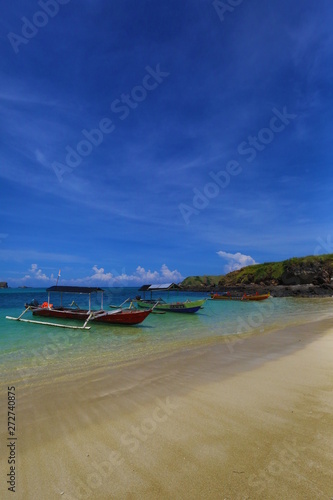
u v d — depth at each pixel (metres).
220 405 6.50
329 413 5.78
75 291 24.88
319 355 11.15
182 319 27.20
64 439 5.25
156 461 4.45
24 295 66.44
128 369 10.25
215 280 123.31
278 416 5.79
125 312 22.58
